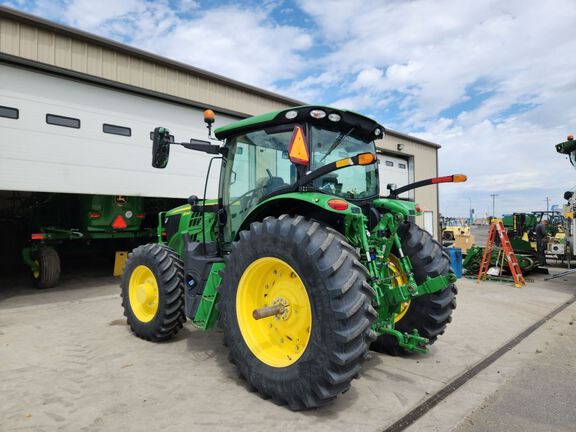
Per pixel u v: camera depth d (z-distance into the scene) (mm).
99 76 6605
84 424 2322
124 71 6941
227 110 8484
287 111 3051
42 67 5938
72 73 6254
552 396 2830
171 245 4590
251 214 3111
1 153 5613
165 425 2316
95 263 10508
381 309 3094
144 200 9141
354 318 2344
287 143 3174
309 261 2463
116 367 3250
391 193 3789
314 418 2414
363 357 2396
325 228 2607
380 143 12445
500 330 4578
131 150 7051
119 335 4180
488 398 2783
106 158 6727
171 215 4664
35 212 8508
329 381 2318
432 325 3520
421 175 14445
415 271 3498
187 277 3619
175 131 7699
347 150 3402
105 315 5066
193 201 3998
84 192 6449
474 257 9836
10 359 3439
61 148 6203
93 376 3055
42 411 2480
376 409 2559
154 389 2816
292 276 2732
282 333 2770
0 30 5605
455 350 3828
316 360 2373
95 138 6594
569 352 3822
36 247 7145
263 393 2656
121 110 6926
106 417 2406
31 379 2992
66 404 2578
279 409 2525
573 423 2443
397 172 13352
